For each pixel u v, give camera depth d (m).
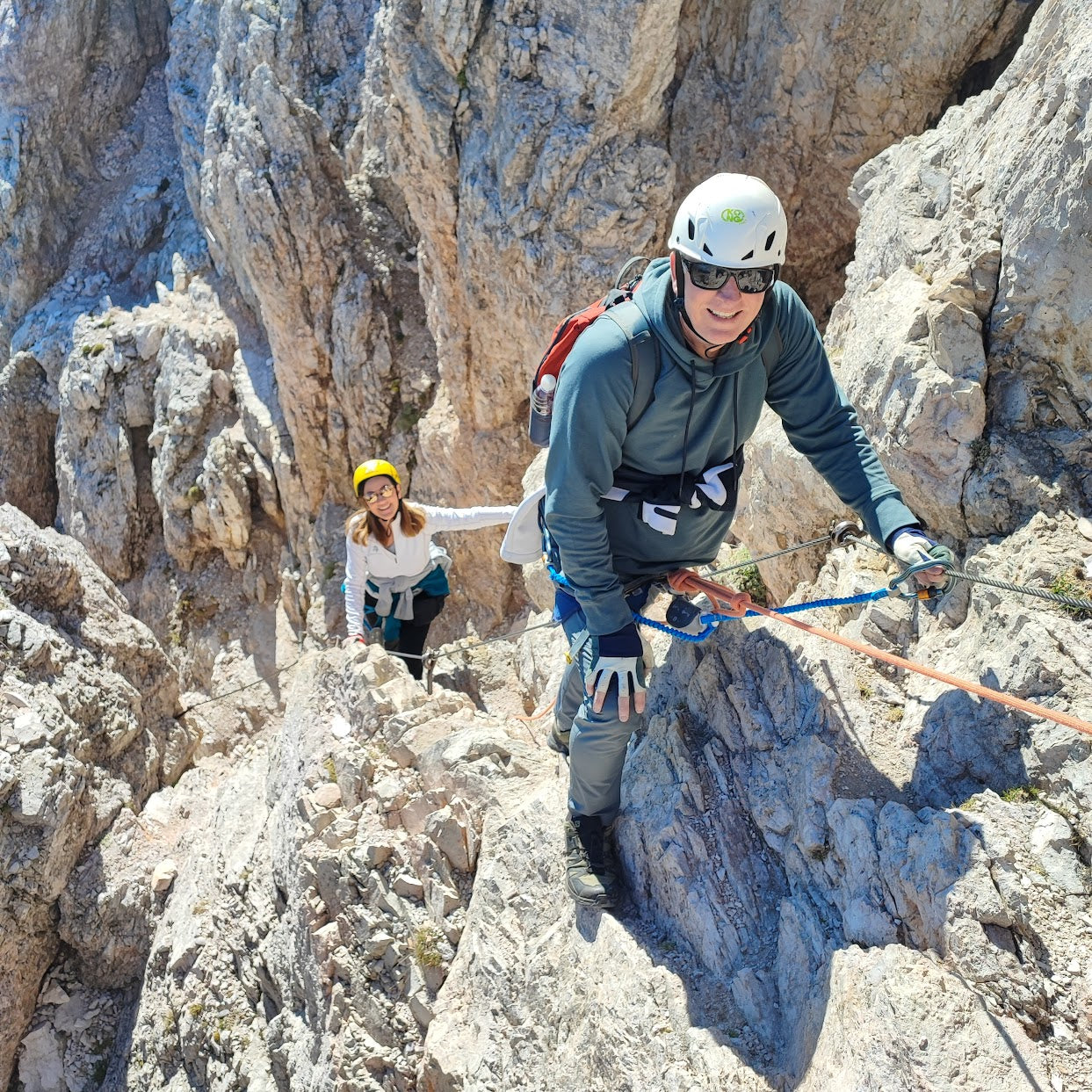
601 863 3.47
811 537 4.19
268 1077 4.71
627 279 3.06
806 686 3.42
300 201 9.81
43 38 14.37
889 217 4.32
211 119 12.01
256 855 5.29
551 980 3.53
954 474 3.47
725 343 2.64
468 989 3.88
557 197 7.27
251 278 10.20
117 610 6.79
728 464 3.00
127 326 12.68
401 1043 4.03
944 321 3.53
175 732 6.97
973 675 3.11
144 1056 5.37
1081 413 3.37
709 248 2.49
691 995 3.08
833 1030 2.58
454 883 4.14
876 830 2.91
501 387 8.43
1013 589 2.62
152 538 12.89
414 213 8.16
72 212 15.18
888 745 3.15
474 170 7.51
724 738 3.59
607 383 2.68
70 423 12.91
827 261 7.46
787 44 6.76
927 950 2.66
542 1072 3.42
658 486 2.98
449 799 4.28
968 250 3.70
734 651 3.71
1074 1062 2.35
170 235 14.49
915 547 2.79
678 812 3.42
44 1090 5.63
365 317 9.98
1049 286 3.38
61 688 5.91
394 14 7.47
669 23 6.62
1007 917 2.56
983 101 4.04
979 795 2.83
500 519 5.80
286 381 10.48
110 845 5.88
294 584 11.30
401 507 5.62
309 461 10.75
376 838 4.36
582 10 6.72
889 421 3.62
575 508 2.82
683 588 3.15
